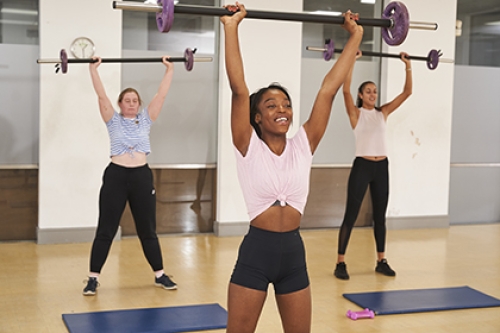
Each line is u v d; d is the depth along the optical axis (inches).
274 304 163.9
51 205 239.0
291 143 95.3
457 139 301.9
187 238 255.4
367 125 195.0
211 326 141.1
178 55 257.9
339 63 96.8
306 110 277.4
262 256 90.9
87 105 240.5
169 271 198.2
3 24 236.4
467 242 257.8
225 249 233.6
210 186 266.7
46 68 234.4
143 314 150.5
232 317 91.7
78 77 238.4
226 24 89.7
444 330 144.0
